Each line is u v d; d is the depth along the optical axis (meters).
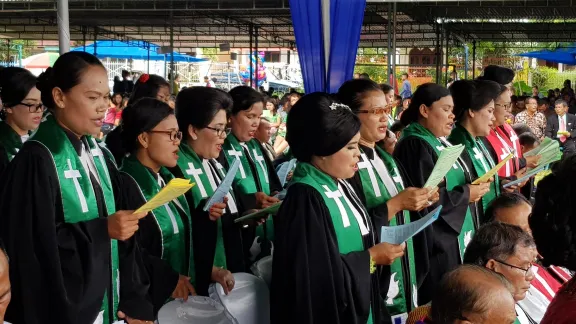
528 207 3.52
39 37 23.61
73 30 21.00
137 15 17.31
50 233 2.46
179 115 3.52
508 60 32.62
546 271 3.58
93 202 2.65
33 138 2.58
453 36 21.98
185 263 3.25
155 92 4.57
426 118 3.90
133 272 2.86
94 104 2.57
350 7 4.25
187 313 2.87
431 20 17.11
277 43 23.92
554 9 14.70
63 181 2.56
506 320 1.92
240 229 3.61
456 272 2.01
